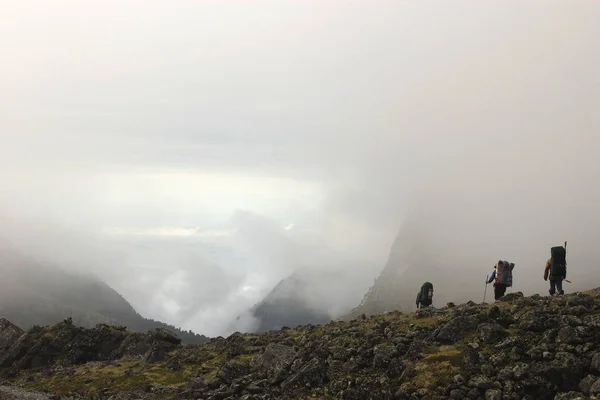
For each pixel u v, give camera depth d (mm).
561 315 34000
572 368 28828
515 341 32719
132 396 45500
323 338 45281
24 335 70875
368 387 33812
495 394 29000
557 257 42062
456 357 33844
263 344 53406
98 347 68500
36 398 47031
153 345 60344
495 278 46844
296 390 36875
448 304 47969
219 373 43656
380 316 51906
